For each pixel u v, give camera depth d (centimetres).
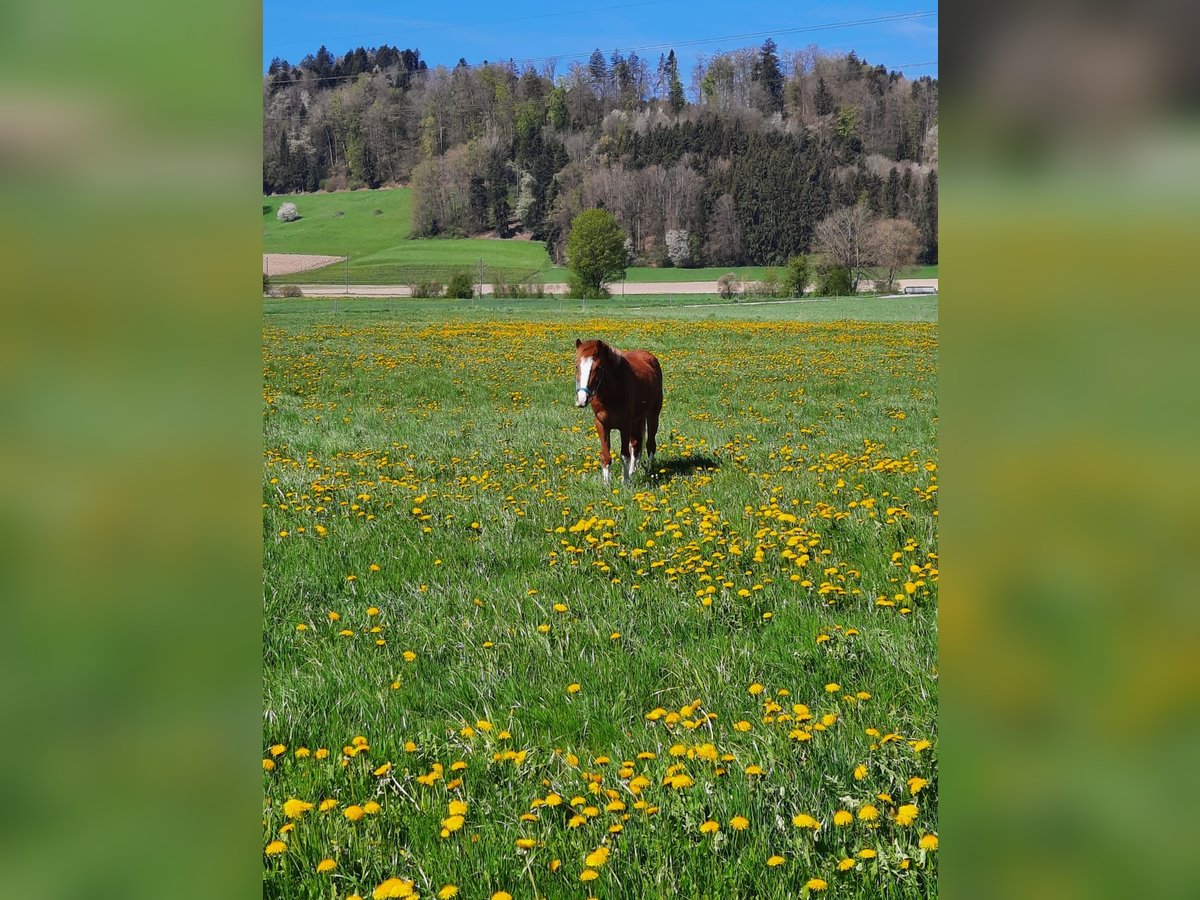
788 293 7369
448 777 337
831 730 339
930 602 496
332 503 809
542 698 412
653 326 3959
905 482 808
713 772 314
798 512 723
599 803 304
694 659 441
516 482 918
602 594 552
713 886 253
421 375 2119
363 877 269
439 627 502
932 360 2408
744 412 1483
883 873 246
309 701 407
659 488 865
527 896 258
